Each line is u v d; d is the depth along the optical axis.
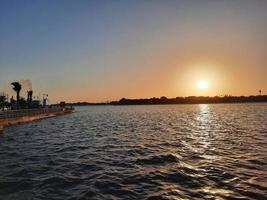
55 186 13.80
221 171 16.11
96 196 12.35
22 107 86.50
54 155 22.09
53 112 87.50
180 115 89.00
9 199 12.03
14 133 39.41
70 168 17.58
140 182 14.40
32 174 16.08
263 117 67.12
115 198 12.10
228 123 52.12
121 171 16.75
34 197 12.25
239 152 22.02
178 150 23.50
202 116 80.44
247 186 13.27
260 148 23.61
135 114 103.69
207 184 13.72
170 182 14.24
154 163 18.73
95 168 17.58
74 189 13.33
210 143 27.23
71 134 38.00
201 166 17.48
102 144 27.97
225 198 11.74
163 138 31.92
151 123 56.41
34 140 31.80
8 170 17.08
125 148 25.14
